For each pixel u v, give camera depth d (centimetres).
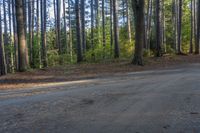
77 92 1255
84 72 2119
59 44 4272
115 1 3192
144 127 702
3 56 3569
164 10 4772
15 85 1694
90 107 929
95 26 5522
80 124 741
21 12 2197
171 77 1672
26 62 2212
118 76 1845
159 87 1291
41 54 4309
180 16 3478
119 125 722
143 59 2642
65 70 2252
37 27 4294
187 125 712
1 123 786
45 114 863
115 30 3206
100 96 1119
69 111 888
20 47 2188
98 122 753
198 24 3634
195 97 1034
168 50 4275
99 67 2373
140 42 2428
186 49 4772
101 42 4400
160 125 716
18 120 810
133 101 997
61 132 685
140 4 2405
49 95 1217
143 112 842
